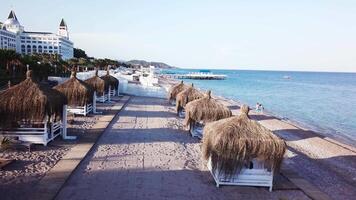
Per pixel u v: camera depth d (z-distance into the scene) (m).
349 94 71.94
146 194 10.54
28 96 14.44
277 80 139.25
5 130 14.90
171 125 22.17
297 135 24.38
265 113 36.81
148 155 14.80
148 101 35.12
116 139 17.39
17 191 9.91
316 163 17.03
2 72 37.25
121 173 12.30
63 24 154.00
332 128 30.95
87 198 9.91
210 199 10.53
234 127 11.38
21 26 133.25
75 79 22.94
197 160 14.62
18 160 12.78
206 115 17.61
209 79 130.12
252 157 11.02
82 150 14.61
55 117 15.64
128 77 55.12
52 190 10.10
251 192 11.34
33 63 42.72
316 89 86.19
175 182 11.78
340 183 14.04
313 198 11.07
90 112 24.73
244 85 95.75
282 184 12.27
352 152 20.17
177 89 31.05
